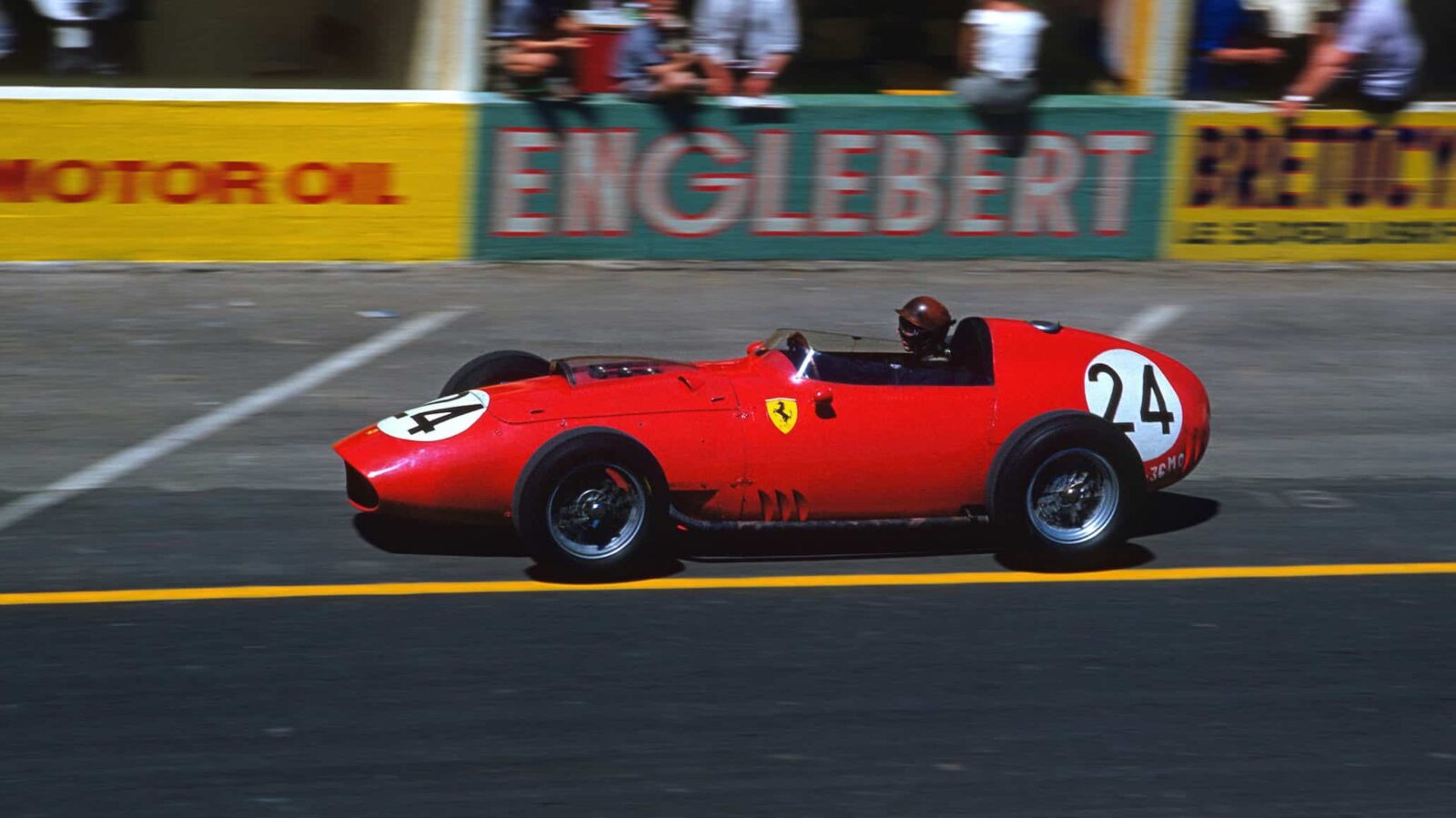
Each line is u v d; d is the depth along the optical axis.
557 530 15.40
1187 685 13.80
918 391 16.62
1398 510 19.05
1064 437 16.09
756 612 15.12
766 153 30.08
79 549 16.27
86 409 21.19
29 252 28.09
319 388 22.59
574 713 12.85
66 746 12.05
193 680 13.26
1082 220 31.41
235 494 18.16
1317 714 13.31
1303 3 31.38
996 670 13.98
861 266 30.67
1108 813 11.58
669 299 28.00
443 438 15.81
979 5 30.34
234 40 28.55
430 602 15.09
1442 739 12.94
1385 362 25.75
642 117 29.52
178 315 25.89
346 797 11.45
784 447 16.12
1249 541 17.77
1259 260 32.19
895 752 12.38
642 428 15.90
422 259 29.59
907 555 16.97
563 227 29.86
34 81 27.88
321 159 28.78
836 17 29.98
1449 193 32.47
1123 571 16.64
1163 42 30.86
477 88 29.19
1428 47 31.94
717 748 12.35
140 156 28.09
